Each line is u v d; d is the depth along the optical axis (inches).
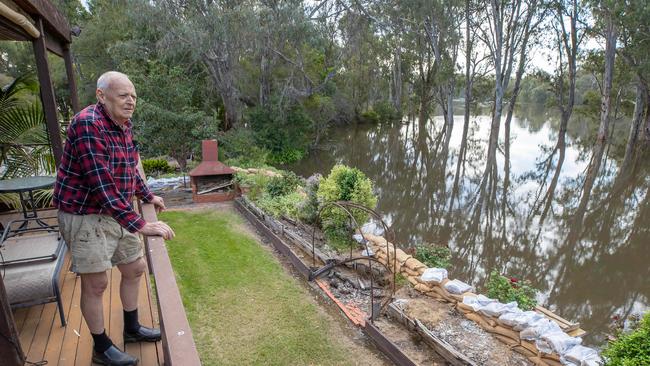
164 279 79.0
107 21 759.1
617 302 283.9
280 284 215.9
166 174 474.0
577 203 526.0
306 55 805.2
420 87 1400.1
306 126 818.8
